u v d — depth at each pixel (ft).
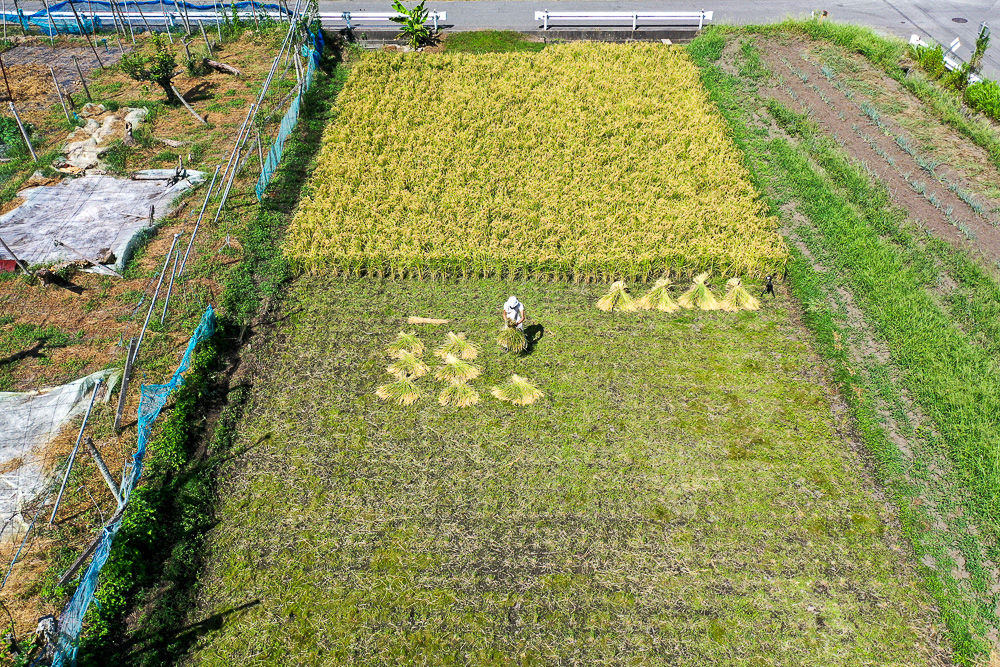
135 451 42.06
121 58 90.63
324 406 47.26
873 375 48.96
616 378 49.19
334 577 37.73
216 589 37.24
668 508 41.04
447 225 60.64
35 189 66.03
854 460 43.73
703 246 58.03
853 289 56.13
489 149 71.36
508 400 47.29
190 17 102.73
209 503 41.04
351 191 65.92
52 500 39.96
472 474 42.86
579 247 58.03
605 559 38.55
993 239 61.77
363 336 52.85
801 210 65.41
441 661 34.47
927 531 39.58
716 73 88.12
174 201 65.00
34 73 88.79
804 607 36.45
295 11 89.92
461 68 87.25
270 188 67.62
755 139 75.97
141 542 37.63
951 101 81.41
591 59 89.10
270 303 55.42
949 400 46.03
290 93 82.12
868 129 78.02
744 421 46.14
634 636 35.29
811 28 96.94
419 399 47.67
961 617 35.65
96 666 33.01
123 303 53.98
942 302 55.21
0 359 48.73
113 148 71.61
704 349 51.65
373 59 89.61
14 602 35.22
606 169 68.08
